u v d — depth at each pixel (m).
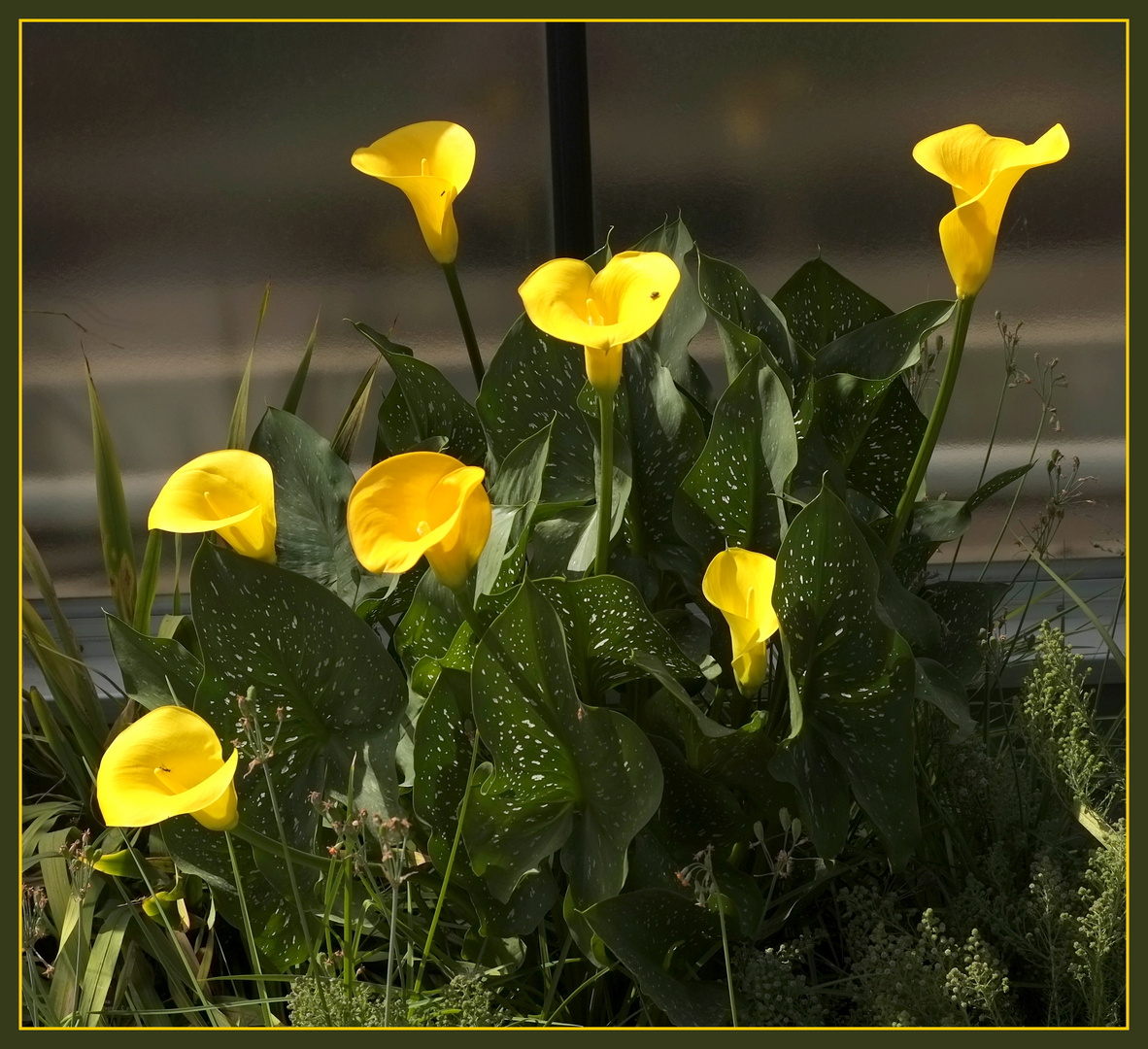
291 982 6.79
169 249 7.23
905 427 6.90
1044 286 7.27
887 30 7.21
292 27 7.20
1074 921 6.76
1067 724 6.85
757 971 6.75
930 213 7.25
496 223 7.24
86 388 7.26
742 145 7.23
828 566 6.72
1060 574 7.30
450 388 6.91
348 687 6.80
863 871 6.91
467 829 6.75
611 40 7.21
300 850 6.80
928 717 6.89
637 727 6.72
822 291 6.95
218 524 6.70
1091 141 7.23
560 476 6.87
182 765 6.66
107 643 7.29
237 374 7.27
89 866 6.85
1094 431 7.29
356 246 7.24
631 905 6.73
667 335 6.93
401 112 7.22
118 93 7.20
